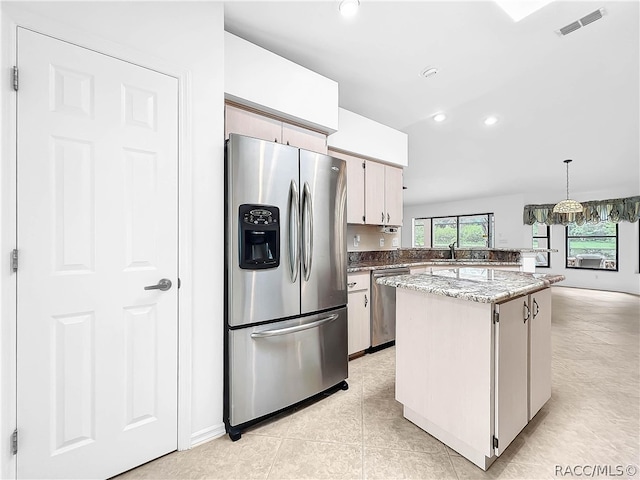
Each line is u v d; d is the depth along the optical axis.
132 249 1.36
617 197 6.52
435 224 9.15
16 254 1.12
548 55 2.27
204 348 1.57
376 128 3.20
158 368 1.43
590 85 2.77
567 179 5.93
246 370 1.63
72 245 1.23
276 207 1.74
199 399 1.55
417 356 1.65
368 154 3.12
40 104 1.17
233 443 1.56
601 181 6.04
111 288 1.31
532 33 2.00
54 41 1.19
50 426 1.19
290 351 1.80
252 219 1.64
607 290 6.80
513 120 3.62
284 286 1.77
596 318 4.20
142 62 1.39
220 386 1.62
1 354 1.10
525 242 7.61
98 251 1.28
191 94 1.53
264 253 1.75
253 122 1.99
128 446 1.36
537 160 4.97
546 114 3.43
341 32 1.97
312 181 1.92
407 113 3.38
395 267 3.14
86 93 1.26
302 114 2.15
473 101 3.09
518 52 2.22
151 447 1.42
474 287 1.46
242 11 1.75
